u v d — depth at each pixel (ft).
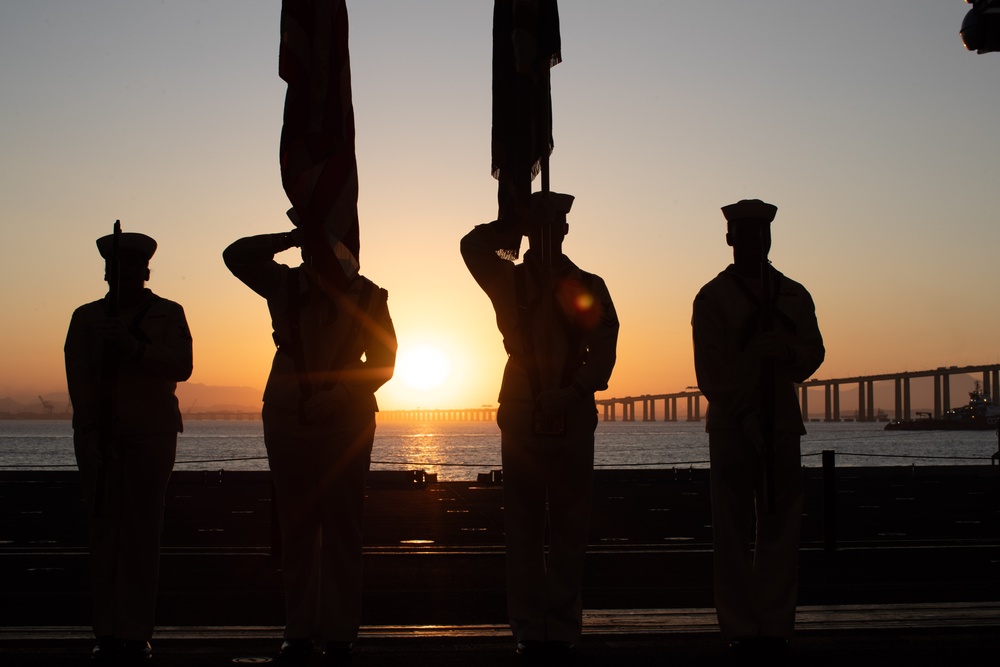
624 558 33.22
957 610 22.00
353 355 18.79
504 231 19.22
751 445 18.74
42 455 258.98
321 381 18.57
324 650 18.15
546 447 18.53
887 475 93.81
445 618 22.33
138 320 19.16
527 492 18.75
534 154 19.27
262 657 17.85
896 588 26.23
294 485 18.42
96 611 18.08
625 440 452.35
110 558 18.25
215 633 19.88
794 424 18.97
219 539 40.01
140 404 18.75
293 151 19.31
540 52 19.67
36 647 18.71
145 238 19.62
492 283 19.40
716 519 18.88
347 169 19.48
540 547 18.81
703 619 21.22
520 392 18.97
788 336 19.42
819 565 31.32
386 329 19.40
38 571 29.73
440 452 298.15
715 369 19.15
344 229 19.26
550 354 18.98
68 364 19.01
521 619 18.34
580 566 18.62
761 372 18.60
